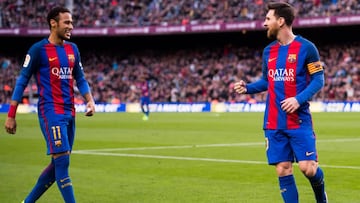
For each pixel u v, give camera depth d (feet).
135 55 544.21
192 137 206.39
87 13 536.42
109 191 98.43
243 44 511.40
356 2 454.81
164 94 505.66
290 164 74.08
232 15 493.77
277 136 73.72
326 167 125.29
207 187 101.65
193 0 513.04
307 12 469.16
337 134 215.51
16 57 553.64
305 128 72.59
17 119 335.47
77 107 461.37
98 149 167.22
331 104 417.28
